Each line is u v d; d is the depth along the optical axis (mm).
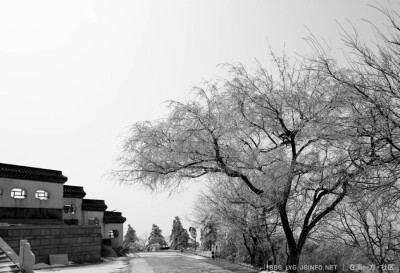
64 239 23969
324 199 12180
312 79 9945
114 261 28094
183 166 11281
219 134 10898
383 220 10750
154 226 80125
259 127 11055
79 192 34719
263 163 10969
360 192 7691
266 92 11055
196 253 39656
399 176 6211
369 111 6562
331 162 9398
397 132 6254
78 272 17781
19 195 25641
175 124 11227
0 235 19391
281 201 10594
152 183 11648
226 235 25625
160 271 18250
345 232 13398
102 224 39156
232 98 11031
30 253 13625
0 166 24672
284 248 20172
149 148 11367
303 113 10016
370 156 6891
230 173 11273
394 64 6020
